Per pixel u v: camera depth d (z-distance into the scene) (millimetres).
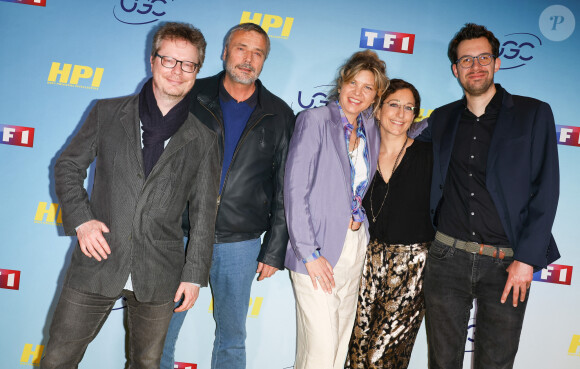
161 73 1530
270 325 2555
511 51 2484
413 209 2076
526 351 2539
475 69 1970
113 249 1554
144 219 1560
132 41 2418
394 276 2074
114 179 1560
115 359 2512
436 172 2061
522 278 1871
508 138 1919
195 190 1697
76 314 1545
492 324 1960
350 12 2457
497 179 1915
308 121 1923
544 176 1873
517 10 2469
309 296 1940
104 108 1604
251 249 2125
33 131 2416
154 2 2412
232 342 2182
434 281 2033
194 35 1574
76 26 2404
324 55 2465
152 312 1633
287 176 1905
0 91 2404
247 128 2029
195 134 1649
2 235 2436
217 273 2107
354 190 2014
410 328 2129
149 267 1579
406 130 2068
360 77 1897
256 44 1983
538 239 1845
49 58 2408
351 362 2207
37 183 2428
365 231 2098
